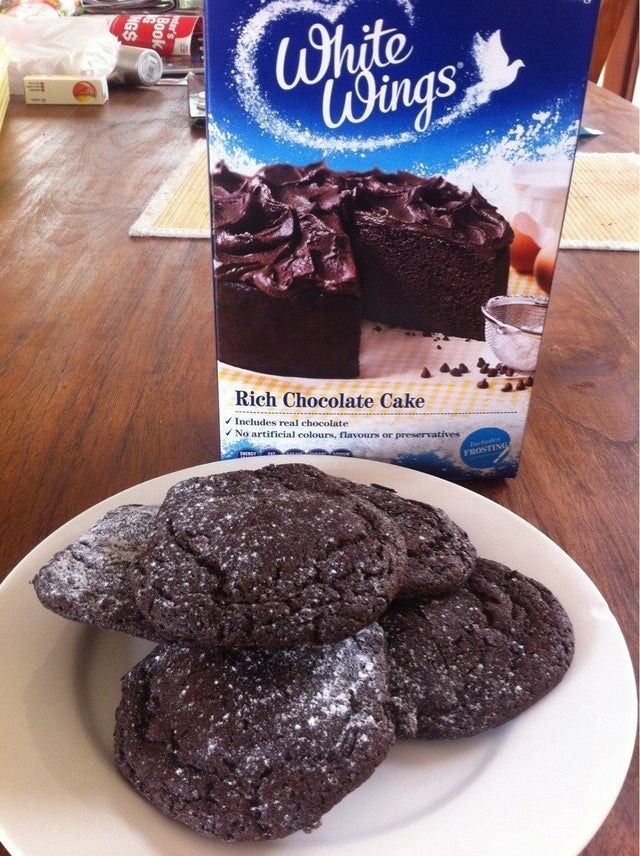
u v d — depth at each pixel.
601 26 0.99
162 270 0.53
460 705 0.25
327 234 0.30
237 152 0.28
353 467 0.34
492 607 0.28
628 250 0.57
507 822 0.22
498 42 0.27
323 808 0.22
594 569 0.32
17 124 0.81
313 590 0.24
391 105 0.28
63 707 0.25
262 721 0.23
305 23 0.26
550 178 0.29
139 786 0.23
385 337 0.32
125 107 0.88
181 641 0.24
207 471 0.33
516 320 0.32
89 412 0.40
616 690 0.25
